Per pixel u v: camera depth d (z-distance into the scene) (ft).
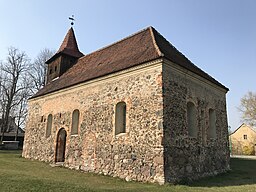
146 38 46.91
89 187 26.66
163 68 35.81
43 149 56.34
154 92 35.53
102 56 56.18
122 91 40.40
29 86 110.22
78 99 49.26
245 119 131.64
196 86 43.14
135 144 35.99
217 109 48.98
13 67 108.99
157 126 33.83
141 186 30.12
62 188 24.73
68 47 71.87
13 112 112.57
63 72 67.92
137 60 39.86
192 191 27.48
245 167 53.98
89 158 43.04
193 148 38.65
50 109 57.47
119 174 36.99
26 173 34.86
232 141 153.79
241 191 28.25
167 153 32.89
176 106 36.78
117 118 40.68
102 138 41.65
